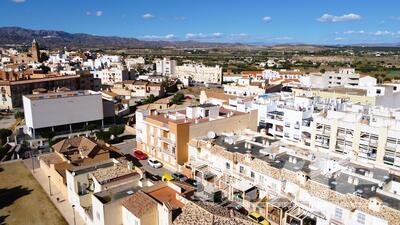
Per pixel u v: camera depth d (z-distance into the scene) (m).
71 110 115.50
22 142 101.88
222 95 137.75
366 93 117.12
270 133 95.12
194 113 89.31
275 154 63.06
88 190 60.78
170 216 43.88
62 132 113.94
